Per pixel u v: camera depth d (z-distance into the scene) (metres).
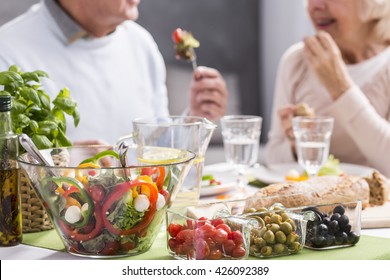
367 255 1.30
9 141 1.37
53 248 1.37
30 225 1.48
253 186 1.96
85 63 2.51
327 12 2.66
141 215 1.26
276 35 4.58
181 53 2.20
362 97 2.45
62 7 2.45
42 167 1.24
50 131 1.46
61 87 2.46
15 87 1.44
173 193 1.33
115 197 1.24
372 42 2.73
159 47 4.14
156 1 4.13
